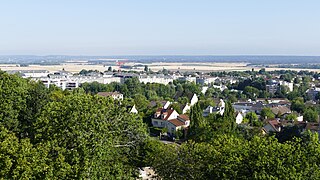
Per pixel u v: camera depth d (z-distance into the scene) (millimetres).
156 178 34469
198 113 75625
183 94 167125
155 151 37969
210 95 190625
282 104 155750
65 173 26328
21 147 26203
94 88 183125
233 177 28406
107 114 32500
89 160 28562
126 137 33969
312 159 29141
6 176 24656
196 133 70312
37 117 34469
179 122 103000
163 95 179500
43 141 30109
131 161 34469
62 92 82312
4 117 39625
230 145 31375
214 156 30484
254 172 27391
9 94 41594
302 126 96688
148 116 111312
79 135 29547
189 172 31562
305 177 27547
